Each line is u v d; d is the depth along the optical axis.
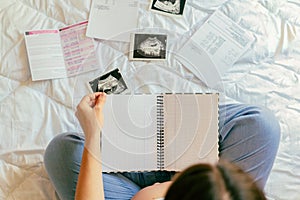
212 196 0.60
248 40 1.32
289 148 1.28
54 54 1.28
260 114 1.18
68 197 1.15
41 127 1.24
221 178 0.62
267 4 1.35
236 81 1.30
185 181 0.64
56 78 1.26
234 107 1.21
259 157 1.17
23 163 1.22
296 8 1.36
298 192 1.26
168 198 0.64
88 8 1.31
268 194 1.25
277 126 1.19
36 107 1.25
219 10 1.33
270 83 1.31
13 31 1.28
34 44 1.27
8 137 1.23
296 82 1.32
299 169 1.27
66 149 1.16
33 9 1.30
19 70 1.26
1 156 1.22
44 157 1.17
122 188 1.16
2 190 1.20
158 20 1.31
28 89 1.26
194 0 1.33
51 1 1.30
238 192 0.61
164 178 1.19
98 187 1.05
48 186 1.22
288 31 1.34
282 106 1.30
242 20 1.33
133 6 1.31
